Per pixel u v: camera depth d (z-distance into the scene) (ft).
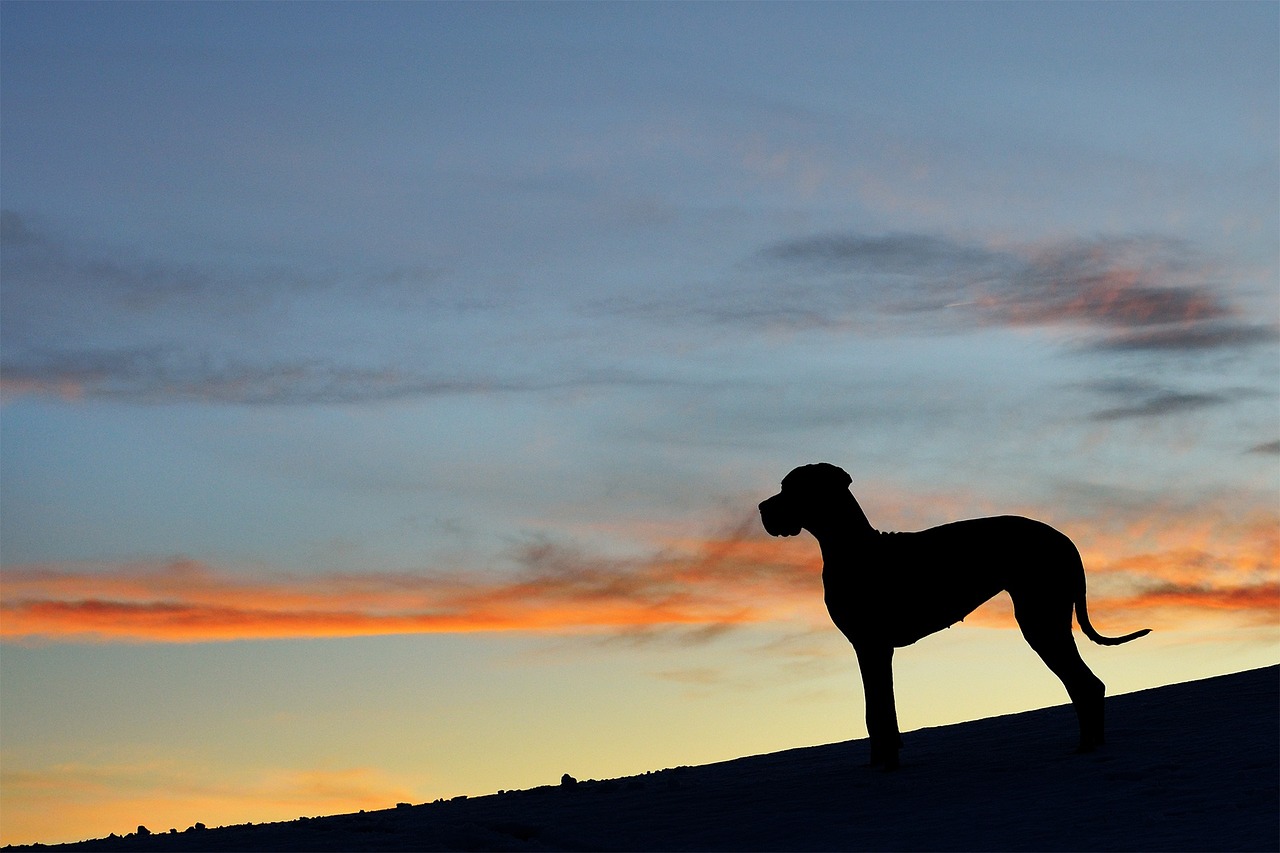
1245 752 51.29
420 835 47.62
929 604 55.16
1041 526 55.26
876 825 46.21
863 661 56.24
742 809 51.03
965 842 42.52
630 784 59.11
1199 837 40.32
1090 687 54.39
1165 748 53.52
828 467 56.90
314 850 45.98
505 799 58.75
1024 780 50.88
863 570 55.62
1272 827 40.60
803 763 62.13
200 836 52.34
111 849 49.93
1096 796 46.98
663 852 44.93
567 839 47.26
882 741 55.88
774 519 56.90
